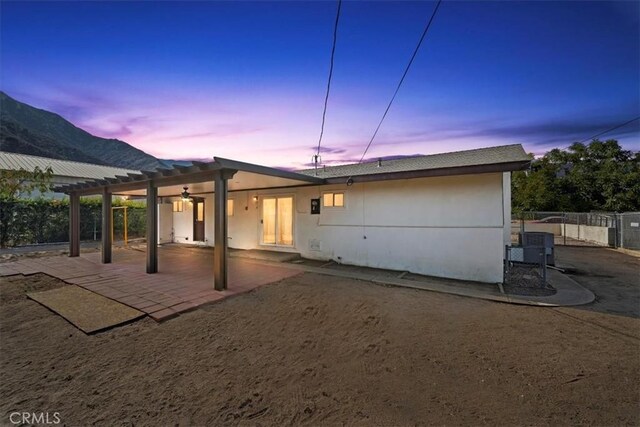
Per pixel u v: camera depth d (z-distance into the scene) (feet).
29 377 8.78
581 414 6.98
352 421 6.79
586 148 64.23
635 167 58.54
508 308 14.96
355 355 10.14
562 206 64.34
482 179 20.83
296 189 30.91
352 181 24.40
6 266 24.80
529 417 6.88
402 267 24.06
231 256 30.73
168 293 17.06
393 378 8.67
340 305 15.40
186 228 42.50
